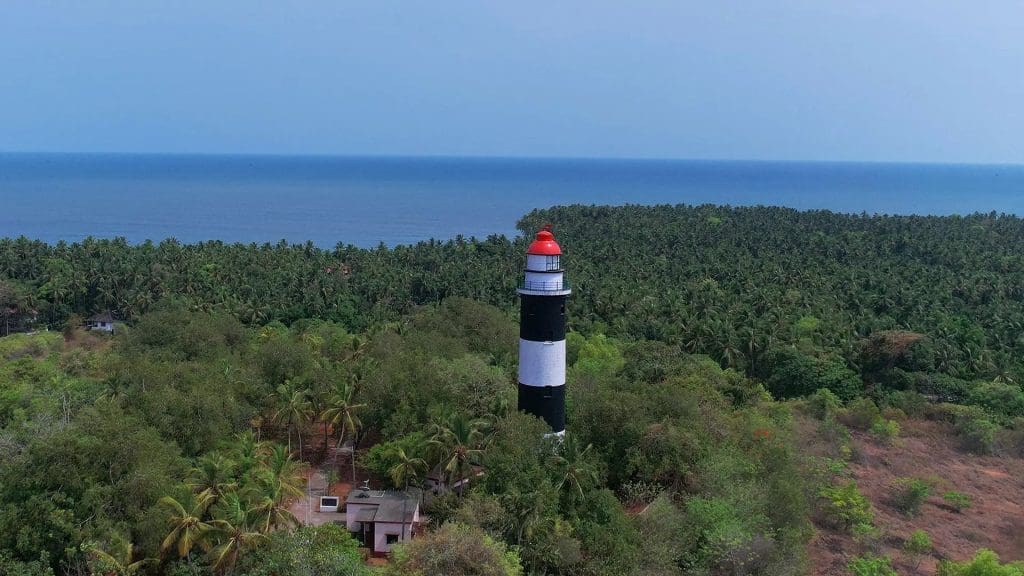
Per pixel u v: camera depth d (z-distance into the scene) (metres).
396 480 46.31
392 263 147.25
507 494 39.78
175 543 37.28
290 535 37.47
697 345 91.88
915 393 81.25
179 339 76.56
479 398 54.53
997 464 65.75
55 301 115.62
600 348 78.81
